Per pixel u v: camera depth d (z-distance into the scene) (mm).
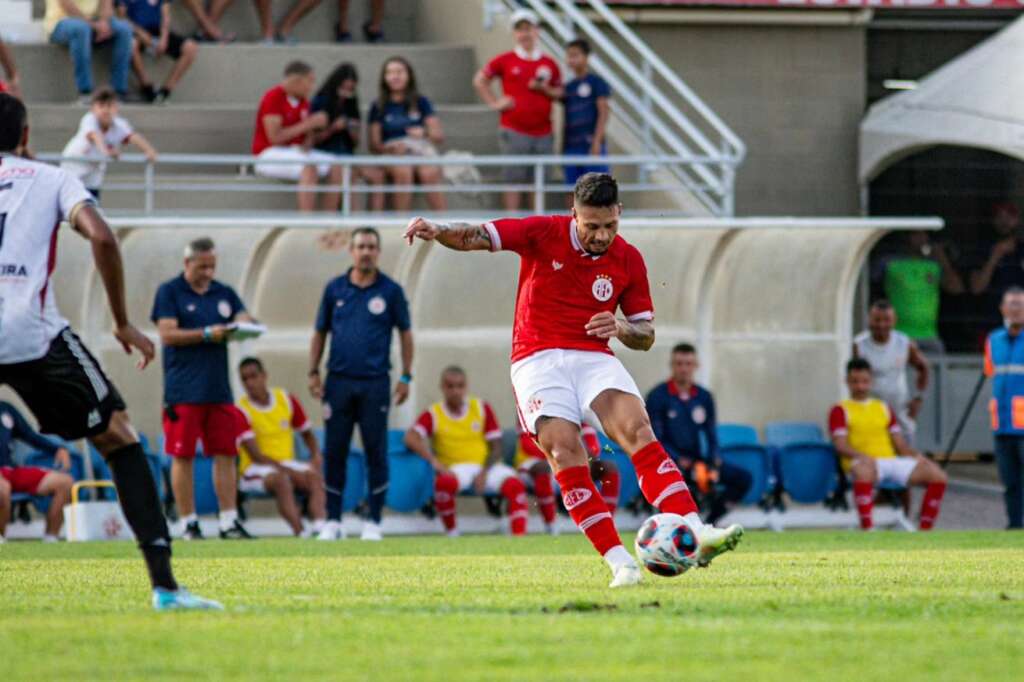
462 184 61312
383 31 72438
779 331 57469
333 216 55219
